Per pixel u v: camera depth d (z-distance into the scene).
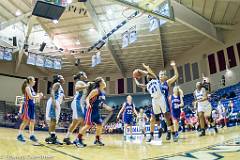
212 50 20.33
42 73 26.22
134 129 11.39
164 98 5.66
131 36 16.20
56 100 5.50
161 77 5.83
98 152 3.87
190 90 22.06
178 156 2.97
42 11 10.02
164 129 9.30
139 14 15.79
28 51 19.84
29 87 5.81
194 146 4.04
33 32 19.17
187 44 21.33
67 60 23.11
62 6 9.81
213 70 20.16
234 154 2.79
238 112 13.95
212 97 17.89
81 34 19.00
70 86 27.19
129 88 26.20
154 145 4.93
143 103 25.89
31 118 5.85
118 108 25.11
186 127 14.02
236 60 18.19
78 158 3.16
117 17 16.72
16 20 16.39
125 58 23.00
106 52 21.77
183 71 23.00
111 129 19.22
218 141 4.57
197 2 14.96
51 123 5.43
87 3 14.62
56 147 4.69
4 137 7.35
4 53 18.56
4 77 23.61
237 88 16.77
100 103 5.32
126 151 3.94
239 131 7.29
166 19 11.47
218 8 15.56
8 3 15.48
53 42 19.73
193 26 15.92
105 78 27.17
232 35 18.50
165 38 19.53
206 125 7.89
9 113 21.11
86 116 5.06
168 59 24.12
